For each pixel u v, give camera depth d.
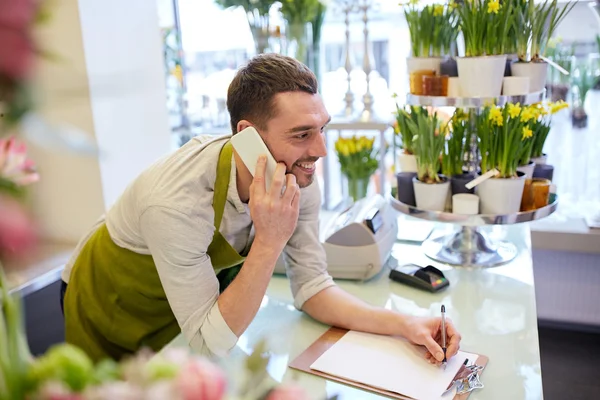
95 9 2.16
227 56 2.79
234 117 1.27
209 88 2.83
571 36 2.50
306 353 1.25
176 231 1.16
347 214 1.81
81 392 0.41
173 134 2.89
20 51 0.32
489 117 1.63
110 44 2.25
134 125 2.44
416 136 1.74
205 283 1.22
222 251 1.33
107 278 1.46
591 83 2.50
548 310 2.72
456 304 1.48
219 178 1.24
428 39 1.77
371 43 2.73
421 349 1.24
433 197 1.70
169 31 2.79
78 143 0.38
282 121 1.18
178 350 0.48
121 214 1.39
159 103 2.62
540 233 2.52
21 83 0.33
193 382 0.41
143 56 2.46
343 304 1.39
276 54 1.27
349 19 2.74
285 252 1.50
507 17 1.63
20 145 0.41
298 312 1.48
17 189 0.39
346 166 2.39
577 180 2.68
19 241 0.34
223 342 1.20
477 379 1.12
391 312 1.34
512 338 1.29
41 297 2.02
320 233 1.83
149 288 1.44
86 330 1.50
